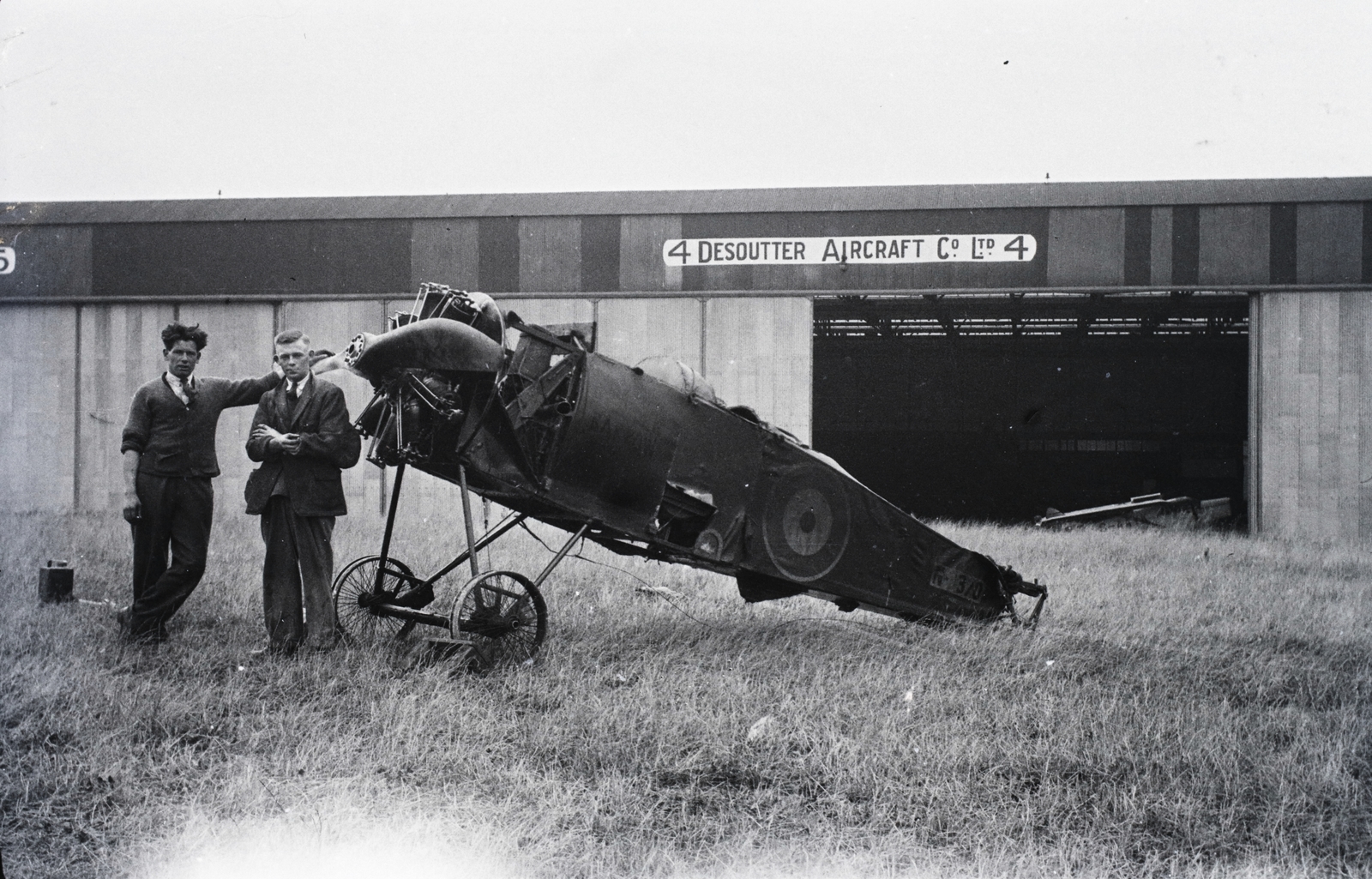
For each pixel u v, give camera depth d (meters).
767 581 7.55
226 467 20.59
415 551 11.42
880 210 20.59
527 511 7.11
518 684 5.61
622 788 4.20
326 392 6.36
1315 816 4.16
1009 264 20.44
